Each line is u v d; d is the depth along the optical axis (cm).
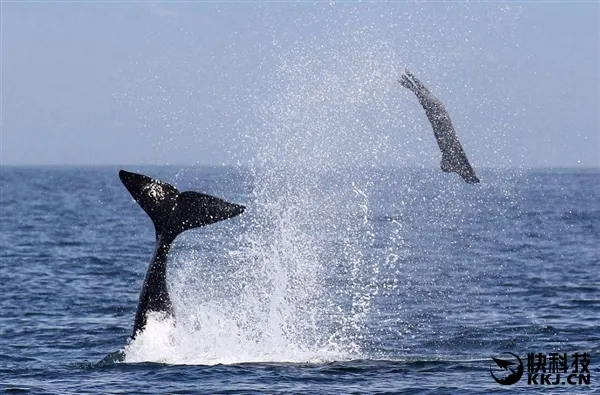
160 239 6394
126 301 9444
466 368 6100
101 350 6969
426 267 12312
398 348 6931
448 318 8294
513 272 11862
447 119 5725
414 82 5809
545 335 7394
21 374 6031
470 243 15925
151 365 6100
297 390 5466
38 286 10606
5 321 8206
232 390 5472
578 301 9225
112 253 14812
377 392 5431
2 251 15138
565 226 19975
